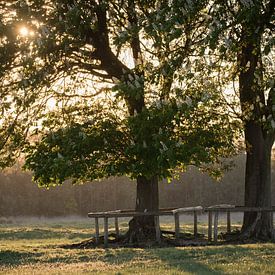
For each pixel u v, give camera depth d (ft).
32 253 66.13
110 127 71.26
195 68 58.03
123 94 58.85
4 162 77.97
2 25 66.13
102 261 55.42
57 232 115.65
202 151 63.82
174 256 56.95
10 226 161.38
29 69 66.64
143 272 44.42
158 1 59.82
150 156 63.36
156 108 61.00
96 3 67.87
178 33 52.21
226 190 272.72
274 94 58.18
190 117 66.54
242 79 74.95
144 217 78.43
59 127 77.56
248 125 80.28
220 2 52.54
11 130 75.15
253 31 52.65
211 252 59.31
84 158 69.10
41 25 64.49
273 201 260.62
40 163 72.18
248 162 80.74
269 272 42.57
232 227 107.24
